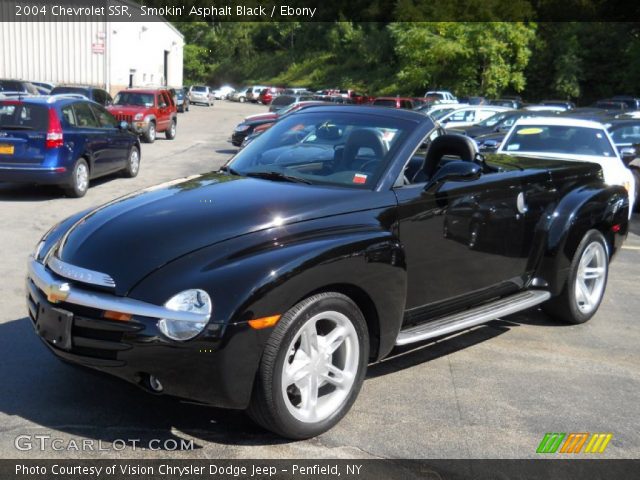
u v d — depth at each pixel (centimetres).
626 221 603
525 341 534
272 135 496
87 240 373
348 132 458
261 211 376
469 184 459
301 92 5688
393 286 391
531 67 5272
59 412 384
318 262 349
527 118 1017
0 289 611
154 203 403
